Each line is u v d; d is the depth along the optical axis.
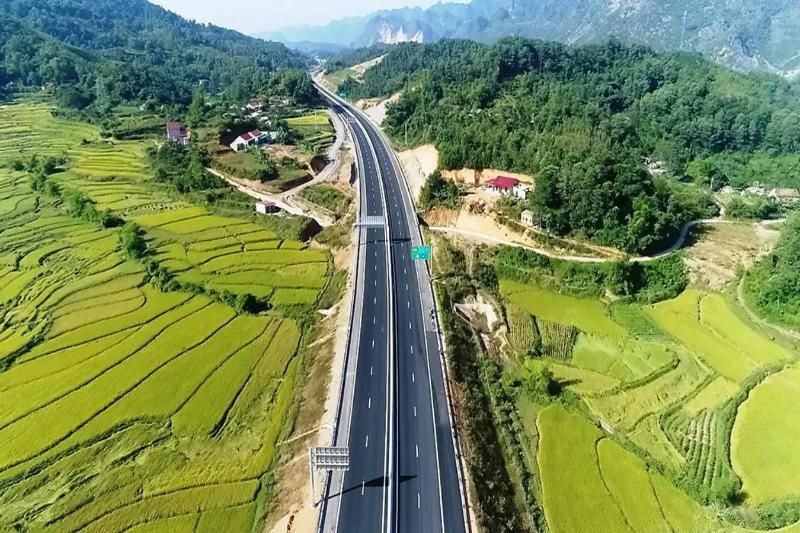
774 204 145.75
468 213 134.12
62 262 124.31
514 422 81.44
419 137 190.00
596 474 72.31
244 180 169.25
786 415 80.94
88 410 81.56
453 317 99.88
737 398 84.19
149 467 72.38
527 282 116.00
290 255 128.75
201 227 141.38
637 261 115.88
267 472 71.12
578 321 104.75
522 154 142.38
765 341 97.25
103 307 107.62
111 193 162.62
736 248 121.81
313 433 74.44
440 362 87.06
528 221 126.31
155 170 175.38
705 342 97.56
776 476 71.44
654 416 82.31
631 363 93.50
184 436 77.38
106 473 71.50
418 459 69.12
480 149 146.62
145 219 145.50
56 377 88.50
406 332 94.75
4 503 67.50
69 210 148.75
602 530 64.94
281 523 62.44
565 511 67.12
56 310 106.88
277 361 93.19
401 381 82.88
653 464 73.62
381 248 125.06
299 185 169.12
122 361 92.38
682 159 191.88
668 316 105.00
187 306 108.19
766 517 65.81
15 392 85.31
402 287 109.19
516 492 69.75
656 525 65.69
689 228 132.12
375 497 63.91
